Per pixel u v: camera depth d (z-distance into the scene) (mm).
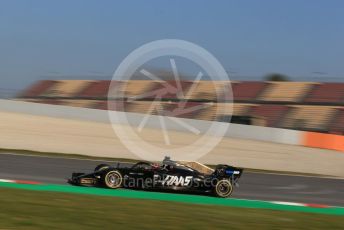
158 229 8812
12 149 26203
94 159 25703
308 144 38125
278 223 10406
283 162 30766
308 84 63000
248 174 23859
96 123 36188
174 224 9352
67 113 37812
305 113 56719
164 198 14289
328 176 27734
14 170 18375
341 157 34688
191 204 12883
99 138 31656
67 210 9984
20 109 38469
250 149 33094
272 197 16500
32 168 19406
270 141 37156
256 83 65250
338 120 54281
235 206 13484
